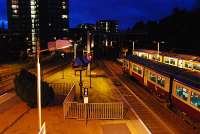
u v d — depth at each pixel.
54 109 22.09
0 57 74.12
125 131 17.11
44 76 42.28
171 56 40.84
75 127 17.89
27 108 22.42
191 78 19.73
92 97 27.22
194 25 70.06
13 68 56.84
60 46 14.54
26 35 93.38
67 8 156.25
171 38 78.25
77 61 29.42
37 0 122.06
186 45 70.44
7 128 17.62
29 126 17.98
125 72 44.19
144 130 17.31
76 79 39.06
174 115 21.58
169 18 83.25
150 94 29.56
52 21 147.50
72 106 22.62
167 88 24.12
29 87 22.00
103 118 19.59
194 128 18.47
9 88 32.19
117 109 22.08
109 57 87.00
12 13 119.81
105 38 105.75
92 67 55.88
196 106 18.20
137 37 95.44
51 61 72.69
